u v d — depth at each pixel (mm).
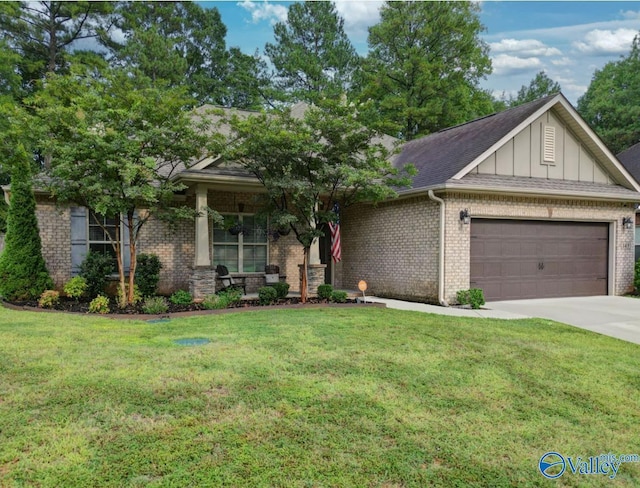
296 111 15180
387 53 28594
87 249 12055
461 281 11398
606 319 9500
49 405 4184
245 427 3844
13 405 4172
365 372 5297
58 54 24875
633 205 13789
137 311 9273
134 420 3928
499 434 3902
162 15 28750
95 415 4000
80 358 5590
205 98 29406
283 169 10203
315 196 10516
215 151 9930
